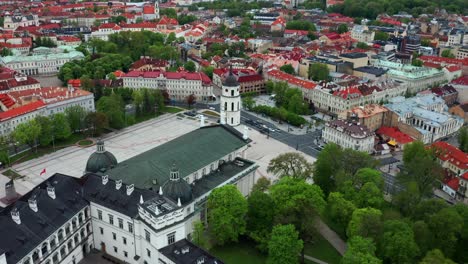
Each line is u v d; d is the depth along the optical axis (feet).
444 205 539.70
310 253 531.91
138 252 480.64
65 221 462.60
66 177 522.47
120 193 497.46
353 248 445.37
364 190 560.61
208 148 617.21
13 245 408.87
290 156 640.99
